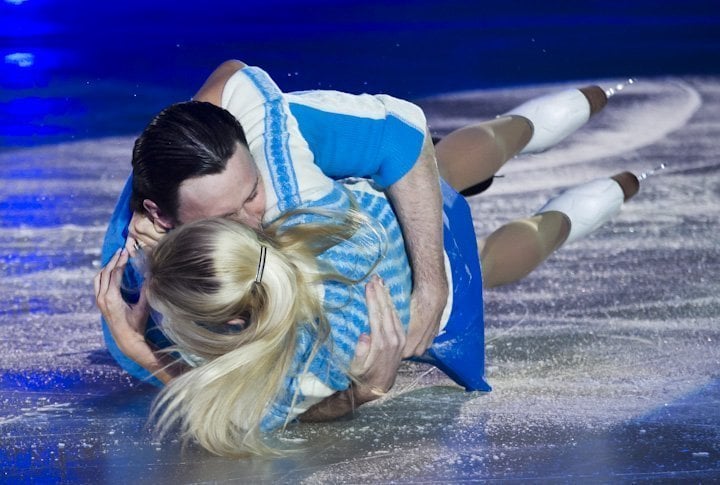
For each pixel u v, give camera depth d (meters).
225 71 10.29
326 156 8.96
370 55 22.55
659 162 16.91
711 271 13.30
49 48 23.47
